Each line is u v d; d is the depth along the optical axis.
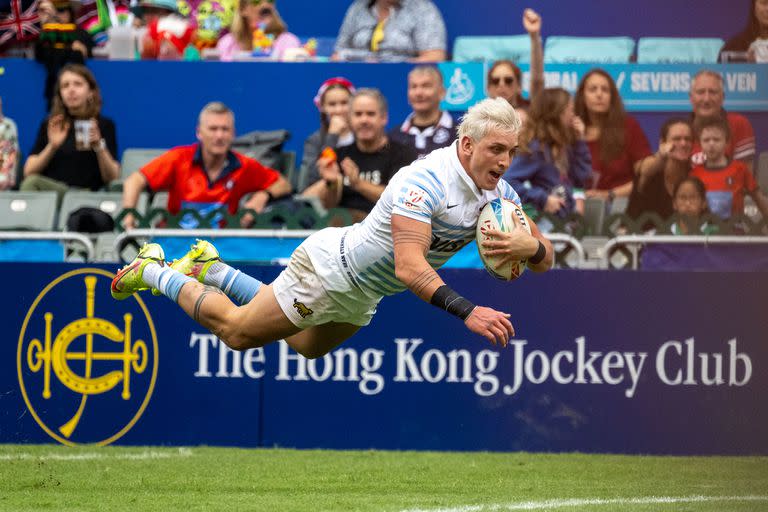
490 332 13.30
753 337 22.27
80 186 28.73
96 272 22.98
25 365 23.05
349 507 15.62
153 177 27.08
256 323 15.71
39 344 23.03
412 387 22.58
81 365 23.02
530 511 15.24
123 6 34.34
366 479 18.77
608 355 22.34
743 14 32.28
